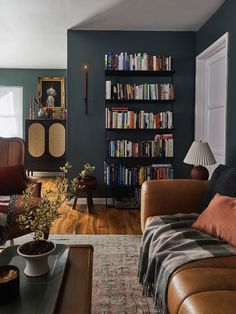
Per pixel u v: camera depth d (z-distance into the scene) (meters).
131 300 1.74
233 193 1.81
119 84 3.92
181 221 1.86
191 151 2.83
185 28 3.99
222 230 1.58
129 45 4.10
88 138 4.17
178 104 4.15
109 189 4.21
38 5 3.22
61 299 1.05
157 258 1.49
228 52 3.02
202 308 0.97
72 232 3.00
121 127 3.94
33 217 1.38
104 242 2.69
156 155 3.98
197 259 1.34
